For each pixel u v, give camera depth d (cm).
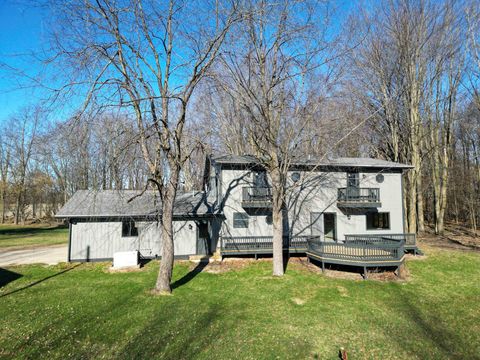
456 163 3219
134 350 651
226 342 687
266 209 1772
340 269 1407
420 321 828
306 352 648
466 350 668
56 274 1319
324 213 1847
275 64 1270
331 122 1362
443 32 2234
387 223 1892
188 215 1684
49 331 745
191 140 1216
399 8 2242
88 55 859
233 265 1498
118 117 896
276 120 1328
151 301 955
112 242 1606
